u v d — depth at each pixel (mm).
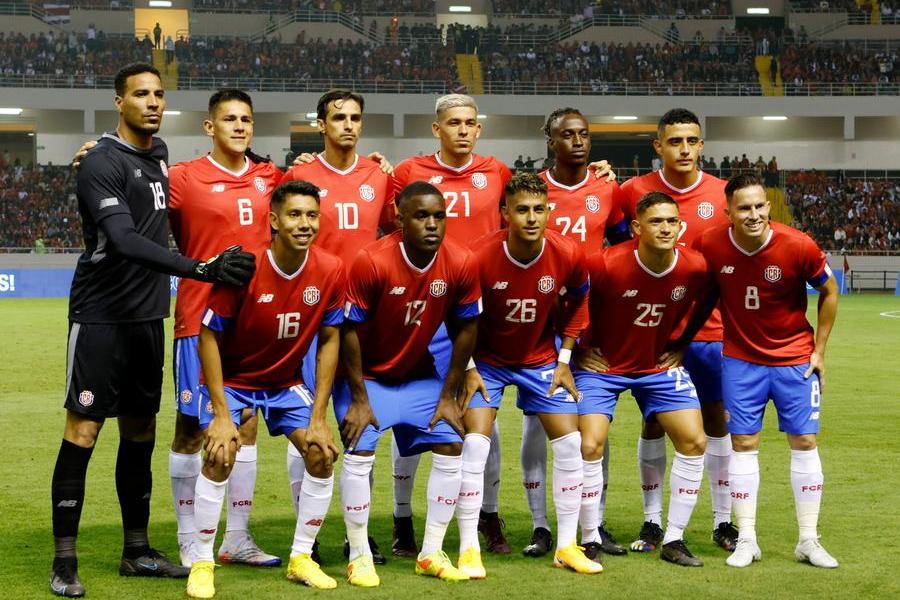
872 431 8758
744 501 4926
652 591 4395
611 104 38688
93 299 4531
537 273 4836
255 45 39844
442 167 5602
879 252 35312
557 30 42500
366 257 4574
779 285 4934
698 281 5031
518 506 6160
